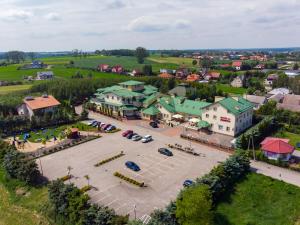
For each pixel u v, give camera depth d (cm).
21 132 8038
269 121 7744
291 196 4772
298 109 9900
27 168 5197
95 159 6206
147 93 10706
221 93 12000
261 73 19900
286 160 5947
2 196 5038
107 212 3884
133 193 4859
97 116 9719
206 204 3731
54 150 6644
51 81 13125
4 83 15262
